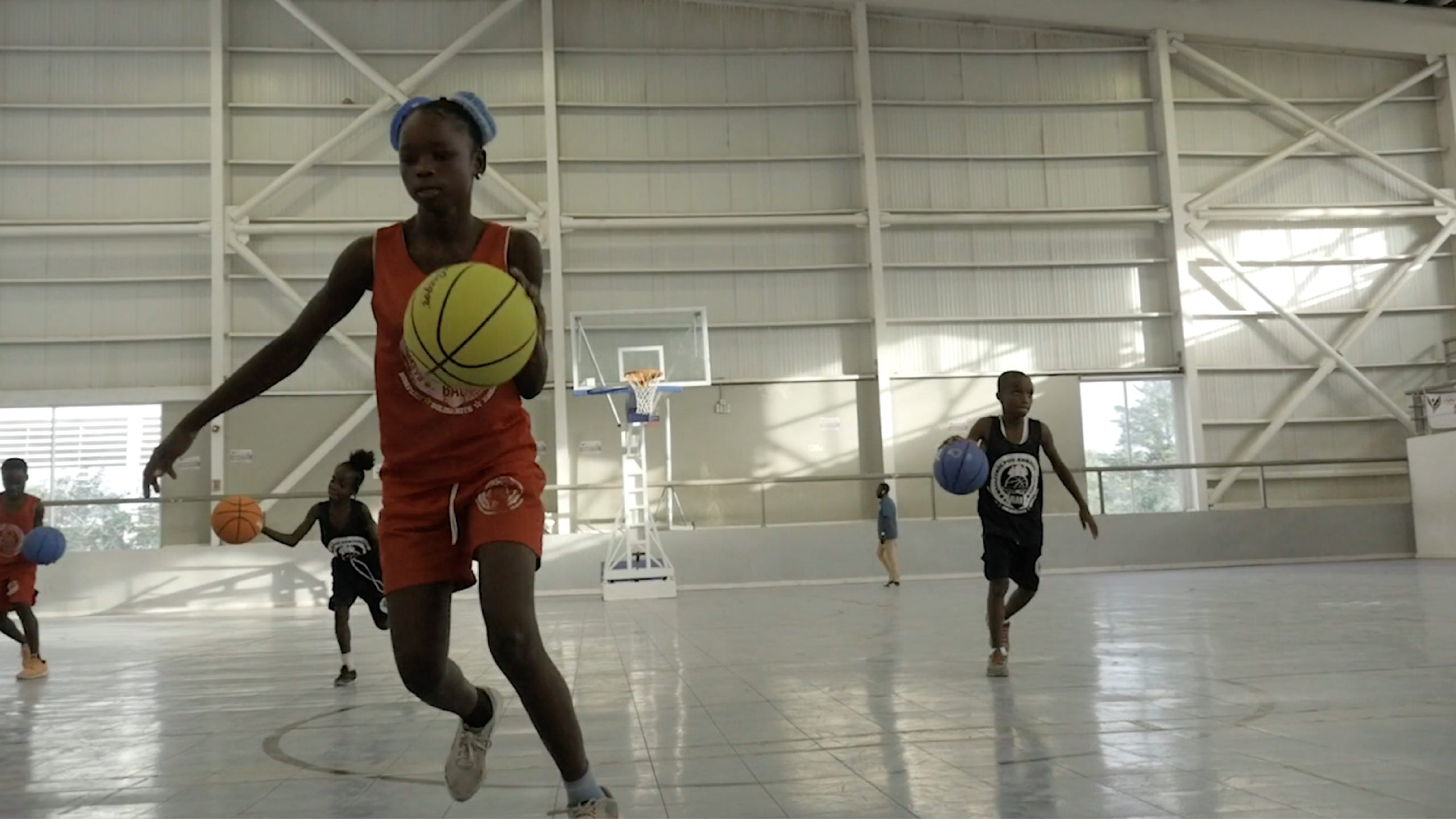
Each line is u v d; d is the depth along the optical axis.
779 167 19.34
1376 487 19.81
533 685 2.33
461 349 2.15
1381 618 8.30
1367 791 2.99
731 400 18.78
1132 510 19.81
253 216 18.22
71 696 6.48
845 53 19.66
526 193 18.77
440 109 2.41
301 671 7.52
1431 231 20.56
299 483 17.72
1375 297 20.34
